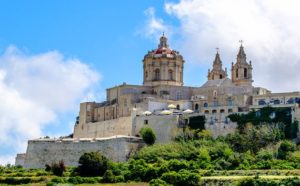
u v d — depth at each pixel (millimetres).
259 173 170000
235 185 152375
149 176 179250
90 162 191500
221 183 156750
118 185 172625
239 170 181875
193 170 179000
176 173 168500
